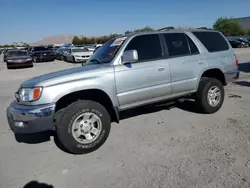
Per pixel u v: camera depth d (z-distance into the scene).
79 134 3.73
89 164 3.43
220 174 2.94
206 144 3.77
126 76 4.06
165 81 4.48
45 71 16.41
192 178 2.89
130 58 3.91
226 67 5.28
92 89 3.84
